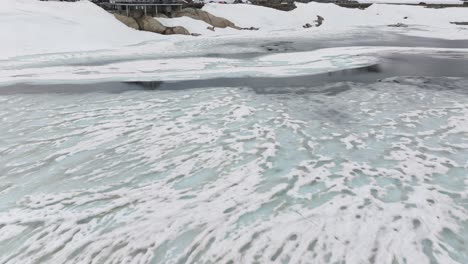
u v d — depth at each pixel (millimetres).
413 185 4711
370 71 13633
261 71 13812
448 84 11141
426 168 5219
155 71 13922
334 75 12930
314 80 12039
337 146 6137
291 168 5293
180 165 5441
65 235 3766
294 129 7020
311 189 4645
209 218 4012
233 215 4062
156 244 3592
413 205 4199
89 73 13492
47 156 5848
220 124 7367
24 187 4840
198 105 8875
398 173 5074
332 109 8422
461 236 3602
